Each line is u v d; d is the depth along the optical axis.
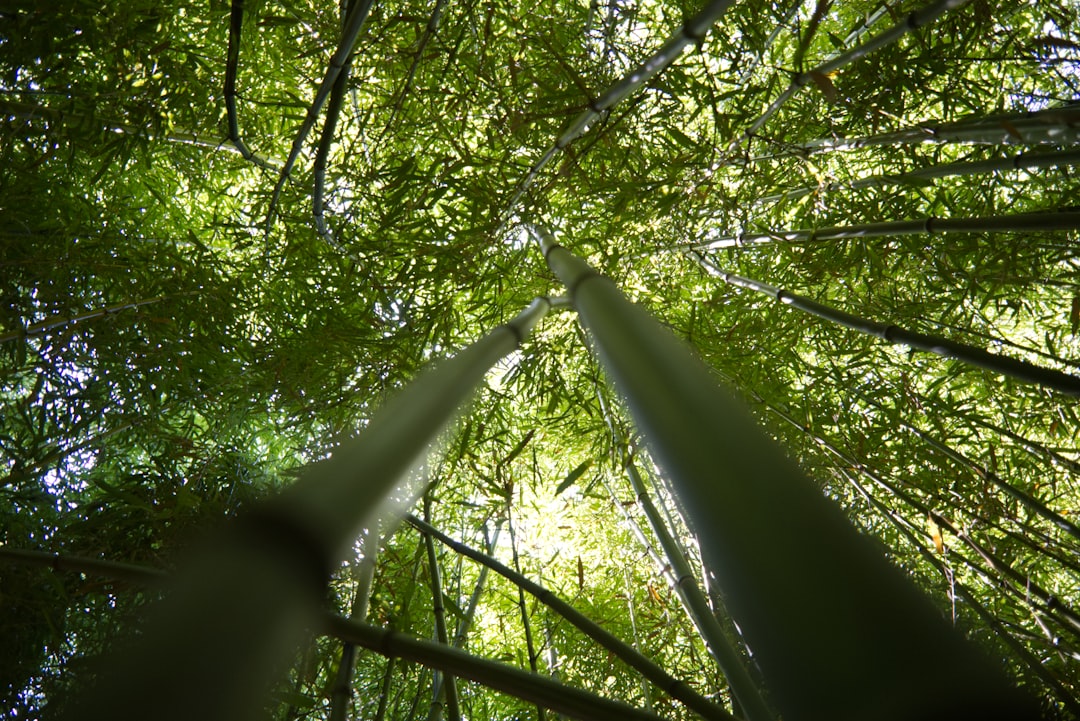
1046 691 2.43
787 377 3.59
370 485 0.91
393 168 2.73
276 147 3.46
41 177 2.95
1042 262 3.14
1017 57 2.82
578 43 2.86
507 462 2.96
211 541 0.73
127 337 3.00
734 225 3.14
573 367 3.53
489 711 3.83
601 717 1.72
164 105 2.85
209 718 0.58
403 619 2.68
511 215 2.73
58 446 3.05
